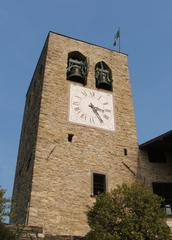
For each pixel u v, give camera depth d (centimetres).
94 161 2288
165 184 2350
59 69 2678
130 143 2486
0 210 1596
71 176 2161
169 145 2445
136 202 1658
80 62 2825
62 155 2227
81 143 2333
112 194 1709
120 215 1617
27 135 2661
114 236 1536
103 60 2927
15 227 1717
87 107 2542
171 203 2272
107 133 2464
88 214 1703
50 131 2300
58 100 2483
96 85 2714
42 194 2020
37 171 2095
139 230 1576
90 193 2130
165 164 2442
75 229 1962
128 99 2747
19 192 2383
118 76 2875
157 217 1622
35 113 2547
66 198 2059
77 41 2942
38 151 2180
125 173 2319
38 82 2798
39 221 1920
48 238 1758
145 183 2320
